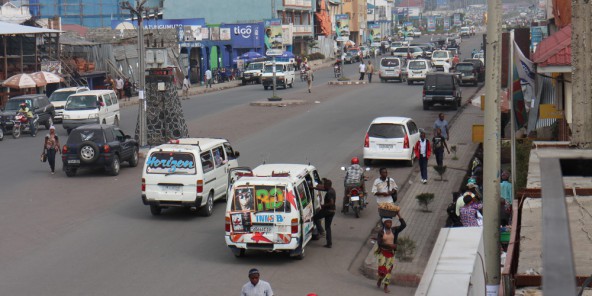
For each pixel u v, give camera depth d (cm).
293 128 3850
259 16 9606
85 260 1717
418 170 2750
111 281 1562
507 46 1578
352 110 4600
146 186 2106
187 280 1574
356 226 2033
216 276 1605
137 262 1703
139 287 1524
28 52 5506
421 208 2152
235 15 9638
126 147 2847
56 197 2378
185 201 2086
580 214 614
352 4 14288
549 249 223
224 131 3769
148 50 3253
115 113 4172
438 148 2634
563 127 1986
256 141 3431
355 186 2150
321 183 1939
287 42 9706
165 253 1780
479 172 2384
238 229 1703
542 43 2103
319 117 4294
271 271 1645
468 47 13412
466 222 1744
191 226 2039
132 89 6291
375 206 2252
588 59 803
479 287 641
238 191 1712
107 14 10344
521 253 566
